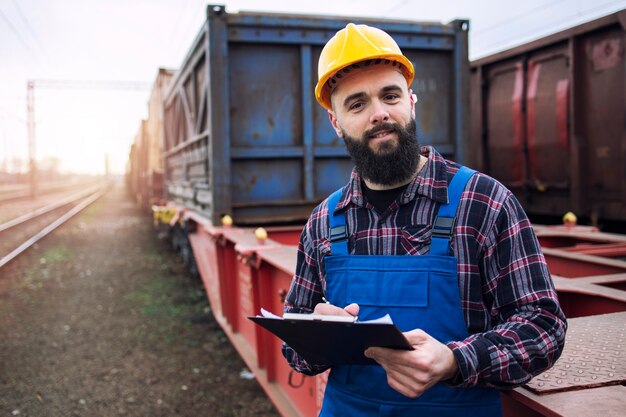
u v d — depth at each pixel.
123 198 40.12
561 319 1.20
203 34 5.33
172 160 9.60
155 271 9.54
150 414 3.98
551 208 6.25
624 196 5.31
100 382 4.58
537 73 6.36
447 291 1.27
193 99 6.41
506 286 1.25
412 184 1.37
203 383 4.52
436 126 5.58
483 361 1.14
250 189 5.21
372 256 1.35
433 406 1.29
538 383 1.23
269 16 5.05
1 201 36.06
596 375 1.25
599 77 5.57
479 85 7.25
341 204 1.46
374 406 1.37
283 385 3.44
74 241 14.51
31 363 5.06
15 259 11.42
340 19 5.20
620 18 5.16
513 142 6.74
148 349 5.40
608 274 2.75
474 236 1.28
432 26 5.43
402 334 1.05
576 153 5.75
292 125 5.27
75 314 6.80
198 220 6.15
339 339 1.22
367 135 1.41
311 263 1.56
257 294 3.76
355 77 1.44
